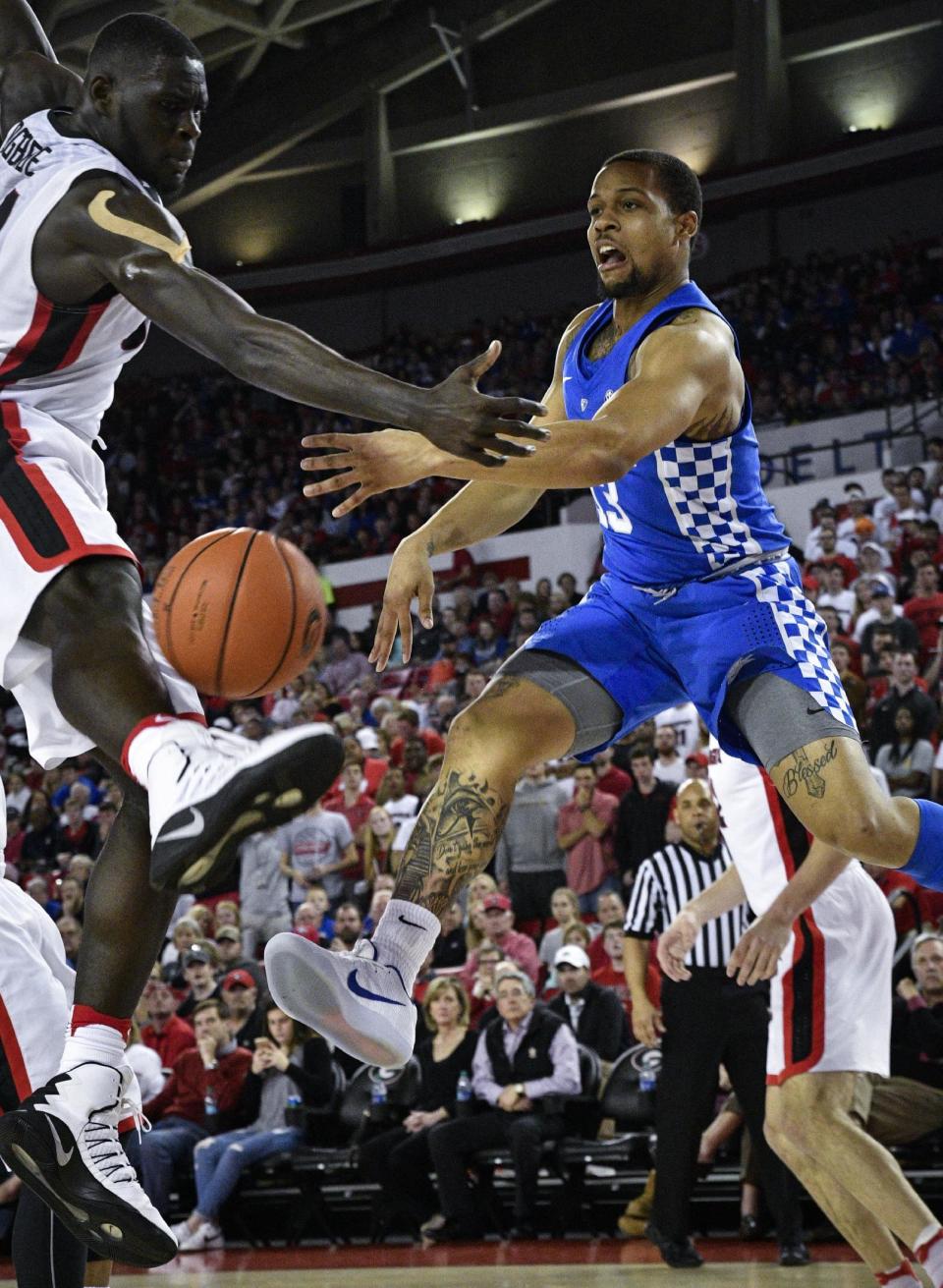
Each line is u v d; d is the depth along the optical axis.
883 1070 4.12
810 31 22.55
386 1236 7.59
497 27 23.89
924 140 20.94
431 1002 7.47
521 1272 5.54
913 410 16.38
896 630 10.62
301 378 2.10
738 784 4.30
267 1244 7.82
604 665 3.27
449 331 24.69
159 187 2.55
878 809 3.07
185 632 2.24
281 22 22.77
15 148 2.44
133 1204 2.42
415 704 12.98
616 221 3.27
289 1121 7.67
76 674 2.26
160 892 2.53
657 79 23.44
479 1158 7.17
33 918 3.01
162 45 2.49
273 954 2.54
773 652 3.21
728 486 3.24
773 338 19.97
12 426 2.48
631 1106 7.02
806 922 4.05
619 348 3.23
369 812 10.27
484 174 24.94
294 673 2.33
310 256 25.41
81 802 12.59
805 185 21.91
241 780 1.98
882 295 19.86
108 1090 2.49
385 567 17.08
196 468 22.89
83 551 2.32
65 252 2.32
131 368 25.73
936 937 6.37
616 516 3.33
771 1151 5.81
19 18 2.99
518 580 15.98
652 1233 5.80
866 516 14.26
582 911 9.05
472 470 2.62
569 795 9.48
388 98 25.44
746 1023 5.84
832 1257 6.03
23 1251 2.87
